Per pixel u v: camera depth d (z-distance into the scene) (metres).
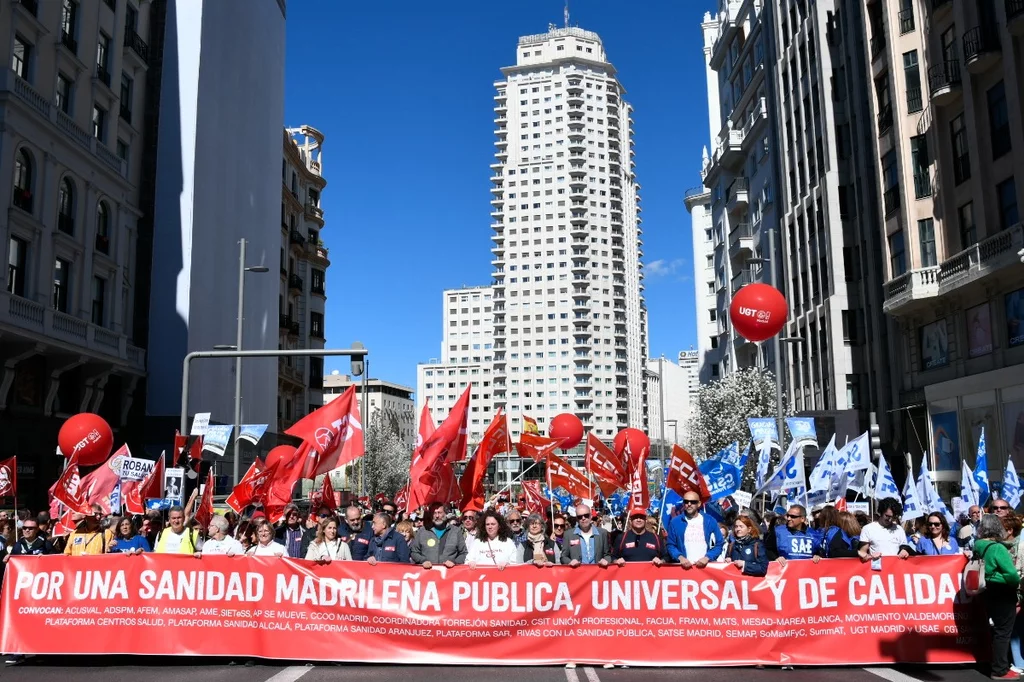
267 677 8.80
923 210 28.17
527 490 20.75
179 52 39.75
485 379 184.50
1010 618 8.71
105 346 32.00
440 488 12.19
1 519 12.35
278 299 53.69
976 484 15.65
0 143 25.70
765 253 49.25
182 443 16.48
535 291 163.00
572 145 164.50
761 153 50.69
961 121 26.27
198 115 39.41
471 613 9.42
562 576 9.45
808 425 20.12
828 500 15.84
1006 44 23.33
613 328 163.50
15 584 9.53
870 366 34.97
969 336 26.09
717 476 15.48
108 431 16.30
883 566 9.38
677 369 188.00
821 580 9.37
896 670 9.20
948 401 26.73
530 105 168.00
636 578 9.41
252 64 47.94
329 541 11.15
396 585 9.50
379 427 76.19
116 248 34.00
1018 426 22.88
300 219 67.31
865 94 35.53
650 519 12.57
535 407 160.25
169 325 37.62
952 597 9.34
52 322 27.81
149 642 9.44
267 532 10.71
